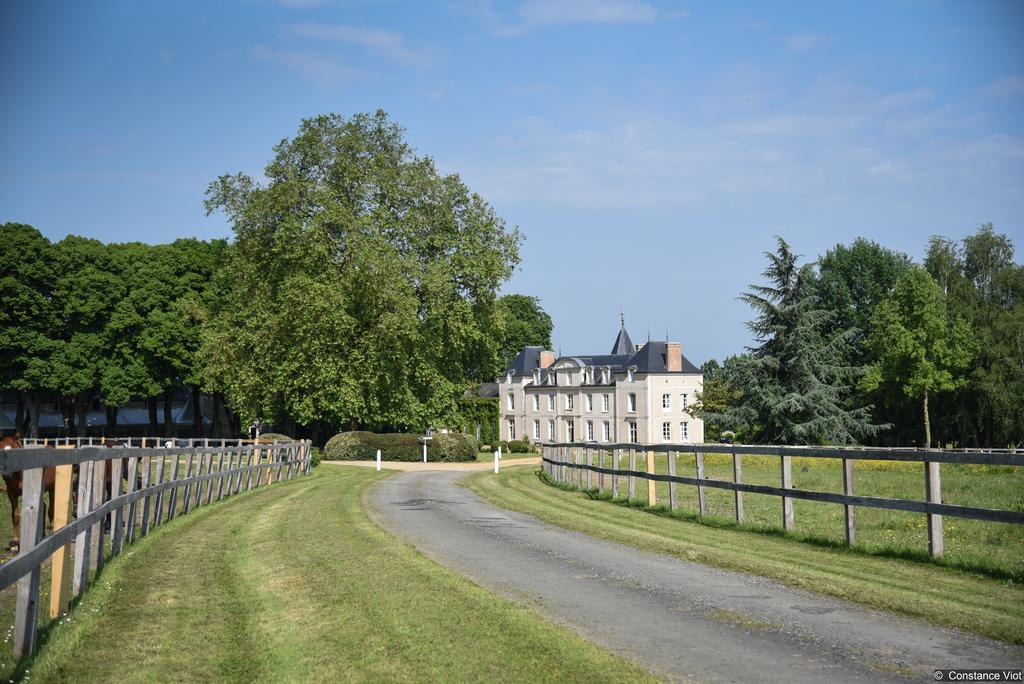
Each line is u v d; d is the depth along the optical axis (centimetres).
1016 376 6275
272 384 4791
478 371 5850
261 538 1412
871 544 1228
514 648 706
